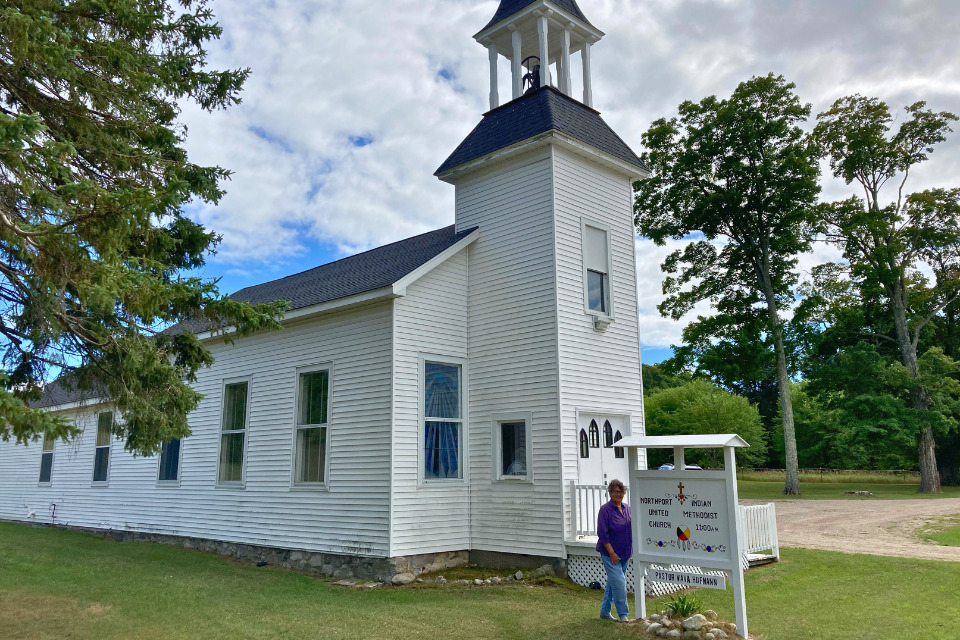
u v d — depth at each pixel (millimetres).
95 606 8836
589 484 12195
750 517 12430
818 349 39062
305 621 8258
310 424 13562
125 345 8500
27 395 9328
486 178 14078
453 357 13227
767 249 34250
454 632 7754
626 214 14539
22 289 8227
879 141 35469
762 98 32469
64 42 8148
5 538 16969
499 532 12266
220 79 11375
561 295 12430
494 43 15703
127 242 8352
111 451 19406
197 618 8320
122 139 9508
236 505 14828
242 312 9188
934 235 35250
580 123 14047
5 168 7676
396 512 11648
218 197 11055
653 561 8242
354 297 12664
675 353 35625
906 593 9883
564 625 8078
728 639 7277
